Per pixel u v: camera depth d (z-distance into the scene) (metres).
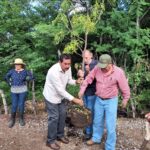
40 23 5.26
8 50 5.46
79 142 3.38
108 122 3.08
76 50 4.76
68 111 3.31
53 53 5.32
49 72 3.07
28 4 5.73
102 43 5.07
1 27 5.53
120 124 4.20
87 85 3.19
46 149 3.23
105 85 3.03
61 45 5.24
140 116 4.73
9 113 4.54
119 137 3.65
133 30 4.73
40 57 5.13
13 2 5.67
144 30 4.70
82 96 3.24
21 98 3.88
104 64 2.94
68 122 3.42
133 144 3.46
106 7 5.04
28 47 5.48
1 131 3.72
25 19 5.59
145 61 4.73
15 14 5.60
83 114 3.23
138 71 4.66
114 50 4.73
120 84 3.01
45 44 5.21
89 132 3.39
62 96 3.14
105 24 4.90
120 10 5.05
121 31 4.87
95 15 4.29
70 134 3.54
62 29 4.73
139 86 4.91
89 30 4.20
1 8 5.61
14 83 3.84
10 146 3.31
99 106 3.13
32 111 4.54
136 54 4.62
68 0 4.55
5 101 4.52
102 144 3.35
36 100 4.78
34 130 3.77
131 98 4.68
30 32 5.38
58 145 3.25
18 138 3.50
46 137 3.54
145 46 4.89
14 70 3.88
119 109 4.72
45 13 5.68
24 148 3.26
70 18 4.72
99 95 3.10
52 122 3.15
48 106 3.14
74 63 5.31
